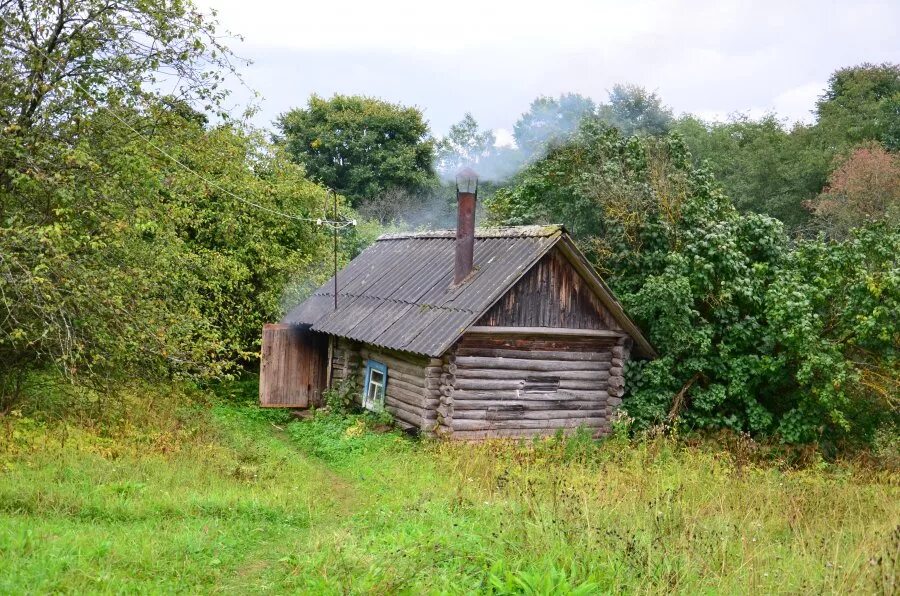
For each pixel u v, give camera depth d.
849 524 10.14
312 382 21.08
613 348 17.83
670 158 19.95
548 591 6.25
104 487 9.95
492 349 16.47
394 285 19.56
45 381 14.38
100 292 11.95
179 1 13.70
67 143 13.03
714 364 17.77
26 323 12.27
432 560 7.30
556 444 16.06
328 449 15.79
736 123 53.19
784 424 16.98
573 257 16.66
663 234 18.59
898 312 15.41
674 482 12.49
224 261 20.09
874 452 16.34
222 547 8.29
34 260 11.71
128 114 14.03
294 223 24.11
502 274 16.28
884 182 36.03
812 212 40.53
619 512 9.37
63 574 6.59
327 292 21.89
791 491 11.96
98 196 12.92
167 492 10.11
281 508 10.47
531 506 9.04
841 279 16.77
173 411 15.52
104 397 13.92
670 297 17.11
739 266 17.83
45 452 11.09
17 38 12.84
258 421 19.11
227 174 21.84
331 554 7.61
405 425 17.09
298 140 46.97
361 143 47.09
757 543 8.53
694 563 7.22
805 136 47.72
